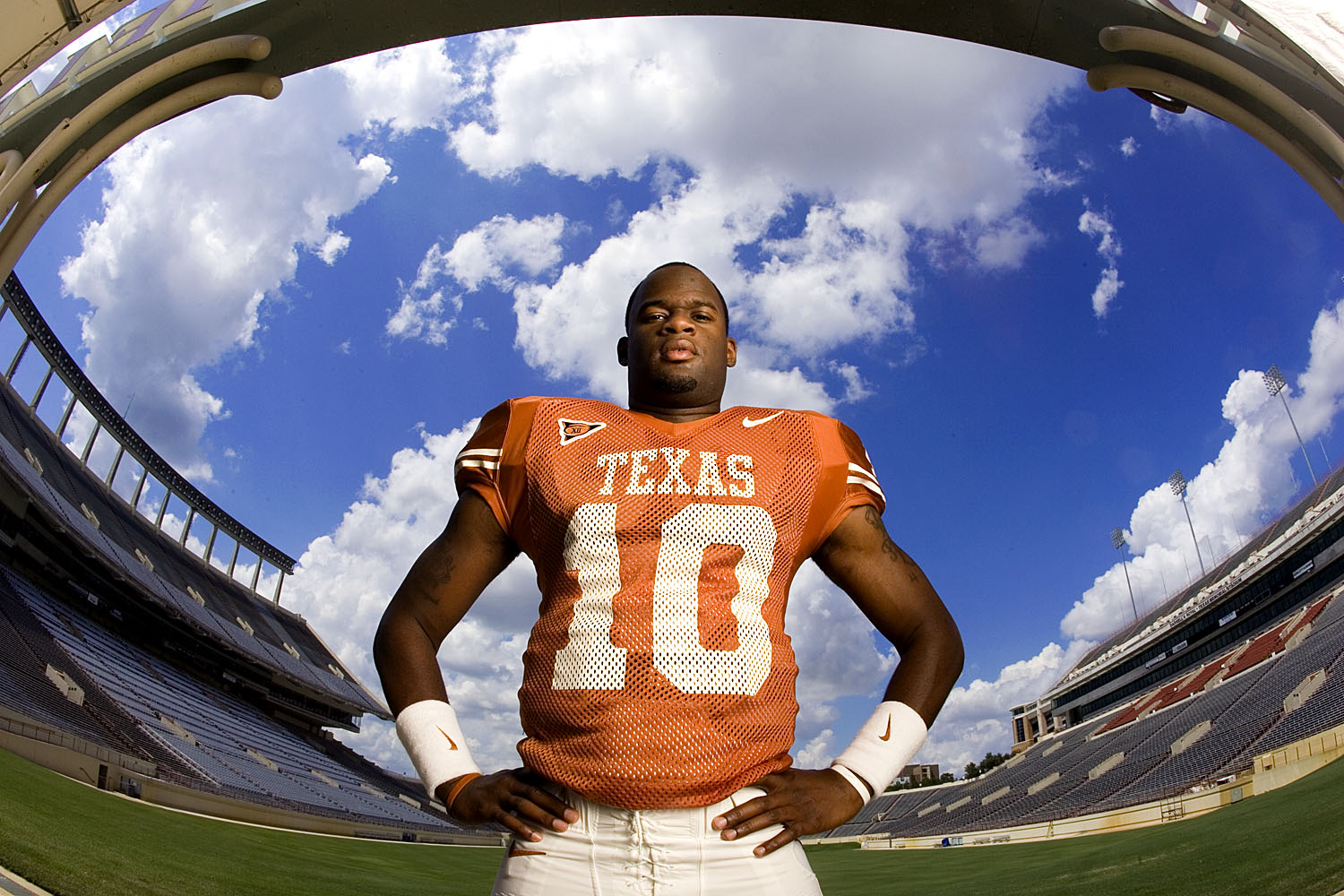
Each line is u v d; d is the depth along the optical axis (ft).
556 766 3.87
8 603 90.33
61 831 37.96
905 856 99.04
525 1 8.39
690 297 5.20
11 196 7.30
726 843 3.76
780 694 4.15
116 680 99.04
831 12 8.58
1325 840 37.50
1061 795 117.50
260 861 50.34
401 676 4.61
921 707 4.56
